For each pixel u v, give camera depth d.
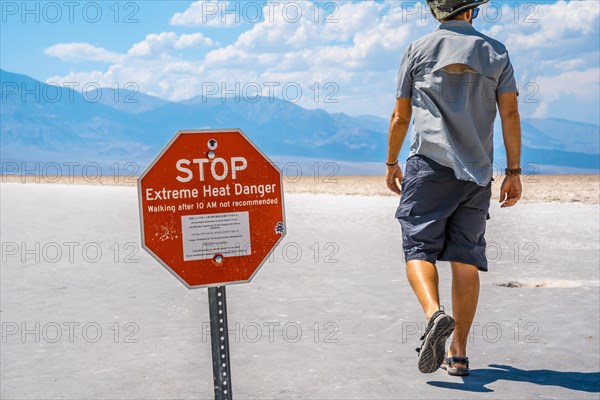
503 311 5.69
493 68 3.78
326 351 4.55
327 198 22.80
